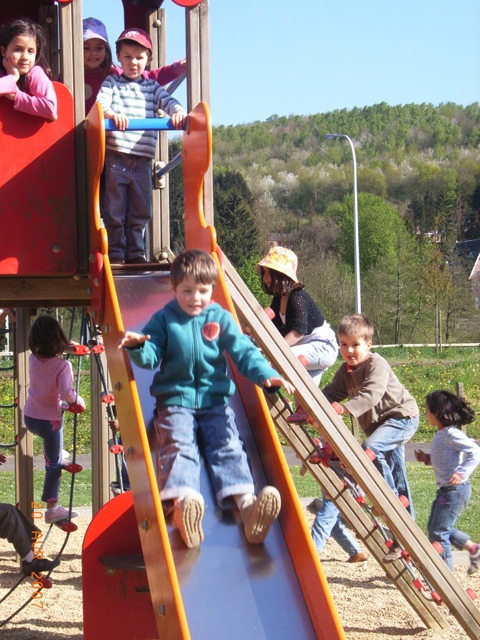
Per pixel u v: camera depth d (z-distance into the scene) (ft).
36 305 22.81
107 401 19.26
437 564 17.60
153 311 16.37
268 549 13.05
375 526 19.38
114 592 17.66
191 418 13.87
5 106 17.65
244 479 13.48
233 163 392.06
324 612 11.83
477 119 417.69
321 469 19.17
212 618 12.00
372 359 20.89
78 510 33.30
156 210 23.09
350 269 206.18
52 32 23.88
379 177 326.44
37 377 22.56
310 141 405.80
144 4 24.38
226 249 231.91
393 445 21.26
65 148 17.98
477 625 17.72
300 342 21.54
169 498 12.98
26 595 22.66
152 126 17.71
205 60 19.25
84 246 18.03
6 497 38.19
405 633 19.49
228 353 14.42
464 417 21.59
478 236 308.81
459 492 21.43
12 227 17.66
